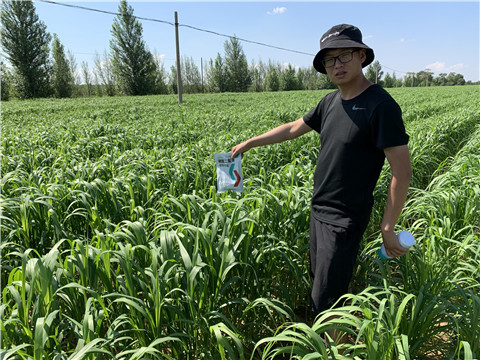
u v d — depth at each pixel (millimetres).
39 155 6297
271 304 2080
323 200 2373
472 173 4465
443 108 16875
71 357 1524
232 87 73438
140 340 2066
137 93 58656
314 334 1617
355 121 2100
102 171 5016
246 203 3125
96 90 65688
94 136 9336
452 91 41406
